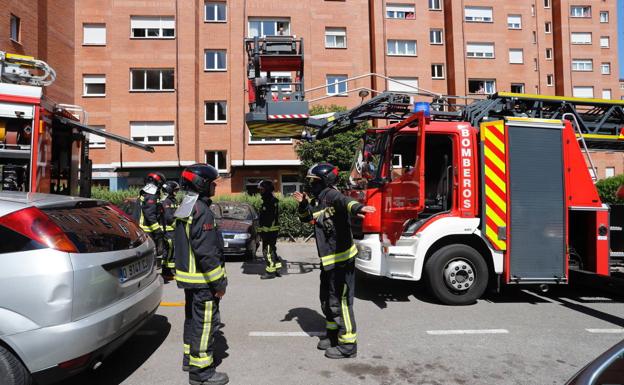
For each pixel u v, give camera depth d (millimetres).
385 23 25656
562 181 5812
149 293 3777
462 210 5668
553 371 3619
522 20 27844
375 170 6098
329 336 4156
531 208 5703
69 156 7383
